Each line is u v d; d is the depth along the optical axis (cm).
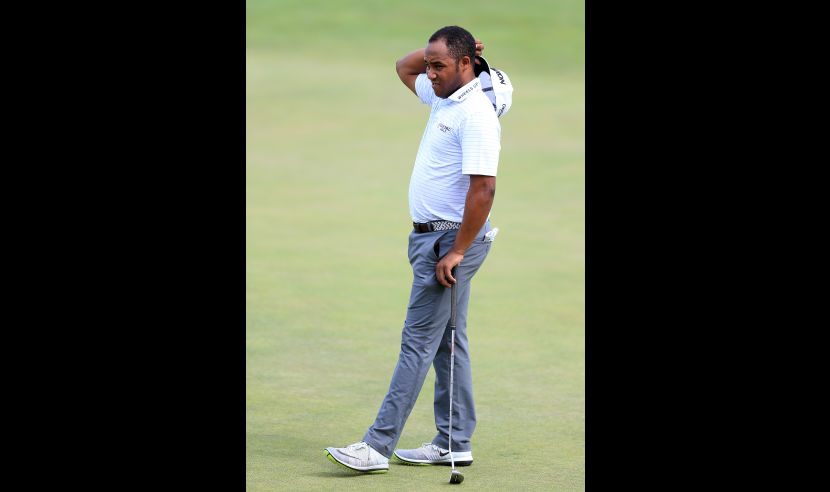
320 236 3500
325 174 4666
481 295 2794
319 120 6031
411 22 9662
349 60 8219
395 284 2880
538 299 2748
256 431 1716
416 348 1556
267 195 4200
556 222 3797
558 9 10200
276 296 2697
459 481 1504
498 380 2052
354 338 2338
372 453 1541
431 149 1552
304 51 8544
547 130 5778
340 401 1895
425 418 1870
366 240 3459
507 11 10075
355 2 10306
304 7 10112
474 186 1494
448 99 1518
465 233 1509
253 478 1503
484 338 2369
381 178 4612
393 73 7719
